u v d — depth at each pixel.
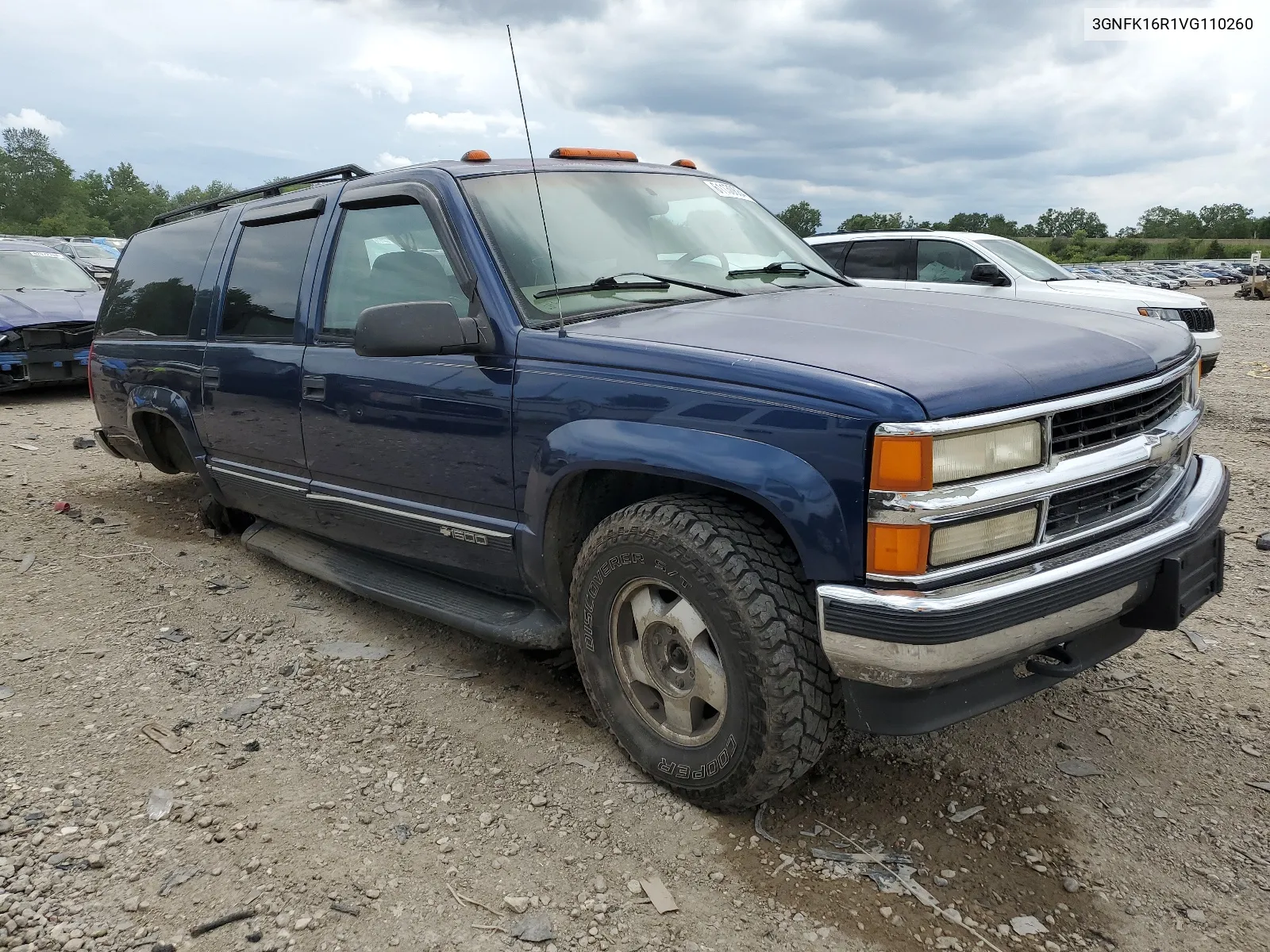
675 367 2.42
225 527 4.92
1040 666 2.46
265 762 2.77
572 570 2.86
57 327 8.93
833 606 2.14
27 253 10.20
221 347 4.09
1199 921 2.13
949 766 2.76
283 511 4.05
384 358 3.20
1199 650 3.50
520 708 3.11
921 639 2.06
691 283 3.11
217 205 4.62
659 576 2.46
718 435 2.31
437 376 3.01
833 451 2.13
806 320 2.66
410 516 3.24
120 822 2.45
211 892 2.19
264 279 3.94
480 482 2.95
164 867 2.28
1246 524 4.89
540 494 2.72
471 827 2.46
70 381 9.08
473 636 3.67
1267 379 10.50
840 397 2.12
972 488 2.10
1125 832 2.45
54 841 2.36
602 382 2.56
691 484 2.59
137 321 4.85
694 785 2.50
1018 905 2.18
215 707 3.09
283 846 2.37
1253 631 3.65
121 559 4.55
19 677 3.27
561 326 2.72
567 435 2.62
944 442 2.06
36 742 2.84
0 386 8.72
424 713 3.07
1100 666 3.39
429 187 3.17
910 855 2.36
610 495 2.83
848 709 2.29
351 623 3.81
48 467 6.44
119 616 3.84
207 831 2.42
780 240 3.79
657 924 2.12
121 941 2.03
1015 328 2.56
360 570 3.74
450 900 2.19
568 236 3.11
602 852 2.37
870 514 2.09
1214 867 2.32
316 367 3.52
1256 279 34.25
